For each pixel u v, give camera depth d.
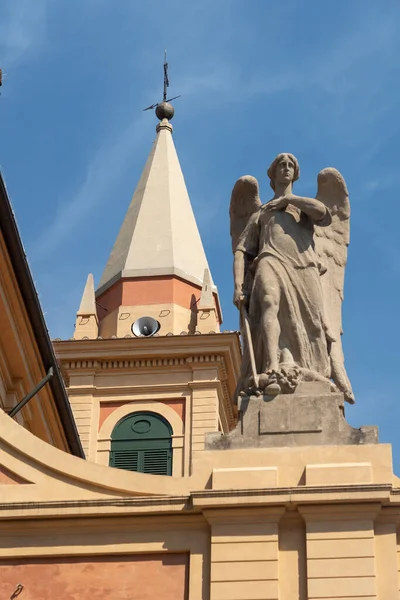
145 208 45.25
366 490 16.41
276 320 18.09
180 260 43.22
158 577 16.41
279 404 17.44
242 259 18.92
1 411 17.61
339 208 19.52
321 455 16.95
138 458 38.38
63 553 16.58
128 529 16.70
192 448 38.25
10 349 24.86
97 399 39.38
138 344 39.72
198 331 40.72
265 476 16.81
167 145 47.72
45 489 17.08
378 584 16.03
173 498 16.73
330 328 18.41
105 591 16.33
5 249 22.83
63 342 39.81
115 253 43.97
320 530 16.34
